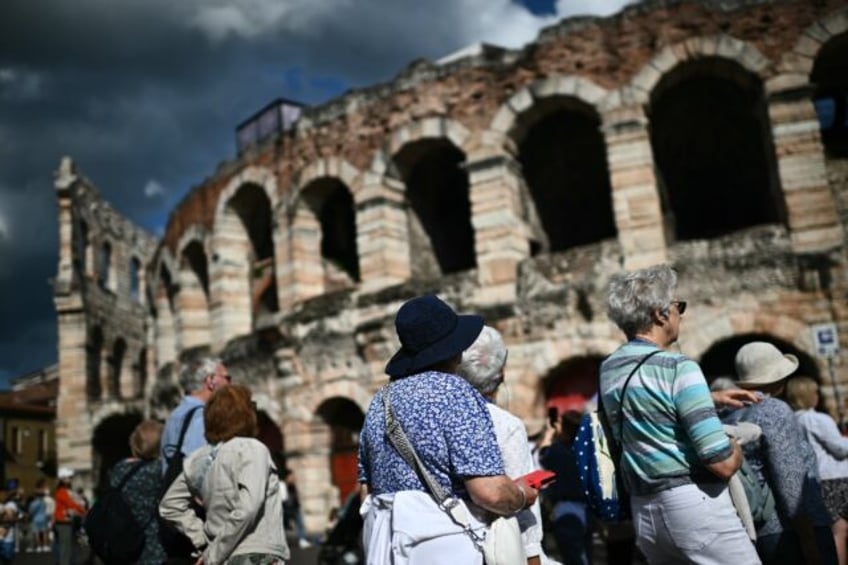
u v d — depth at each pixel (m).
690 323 21.12
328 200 31.58
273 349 27.42
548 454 11.02
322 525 25.86
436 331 5.29
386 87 26.77
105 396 44.50
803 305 20.30
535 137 28.23
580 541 10.60
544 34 24.06
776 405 6.93
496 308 23.11
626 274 6.26
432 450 4.86
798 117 21.00
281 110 34.84
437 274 28.92
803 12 21.38
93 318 43.50
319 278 28.77
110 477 8.02
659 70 22.50
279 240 29.02
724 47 21.88
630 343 6.06
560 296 22.38
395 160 26.59
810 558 6.57
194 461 7.03
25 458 55.22
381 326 24.94
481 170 24.36
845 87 26.69
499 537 4.80
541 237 27.30
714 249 21.28
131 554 7.55
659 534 5.59
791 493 6.64
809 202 20.56
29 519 33.84
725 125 27.23
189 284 34.09
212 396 7.17
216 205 31.66
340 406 27.23
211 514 6.70
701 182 28.92
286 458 26.86
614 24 23.20
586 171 29.09
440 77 25.64
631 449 5.75
